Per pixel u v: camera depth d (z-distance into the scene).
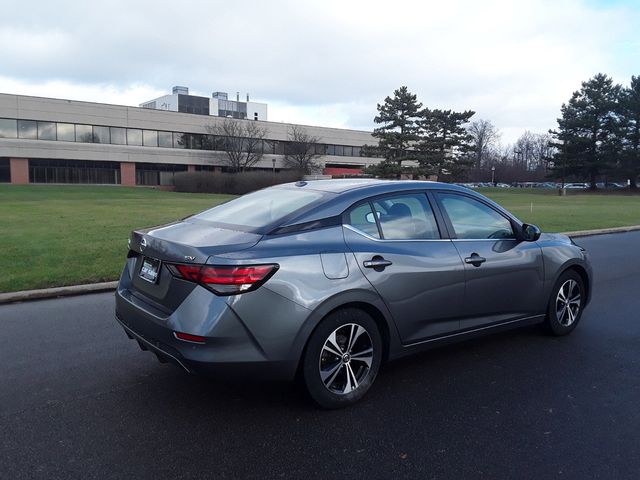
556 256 5.11
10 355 4.71
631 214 23.42
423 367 4.52
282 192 4.39
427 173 56.75
